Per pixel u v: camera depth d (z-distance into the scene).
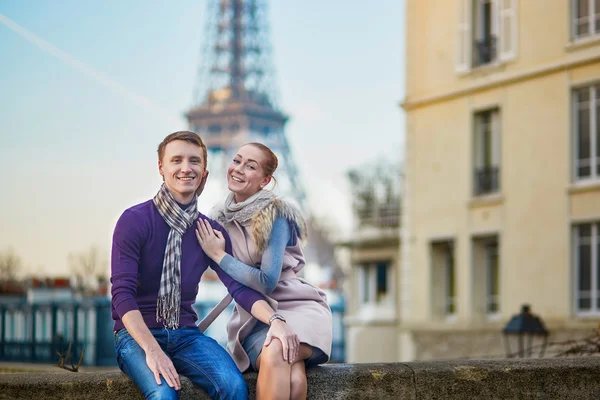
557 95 24.84
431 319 28.20
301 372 4.85
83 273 36.16
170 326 4.73
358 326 36.44
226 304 5.16
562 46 24.73
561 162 24.70
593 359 5.69
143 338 4.54
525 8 25.77
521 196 25.69
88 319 23.38
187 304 4.87
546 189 25.05
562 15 24.70
